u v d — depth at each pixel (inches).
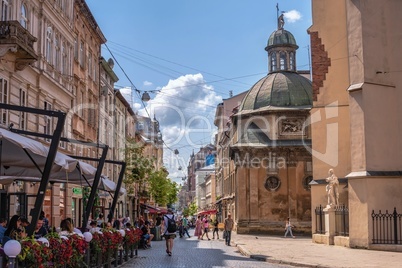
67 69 1314.0
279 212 1982.0
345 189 1216.8
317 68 1290.6
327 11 1290.6
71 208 1343.5
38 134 511.5
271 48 2213.3
